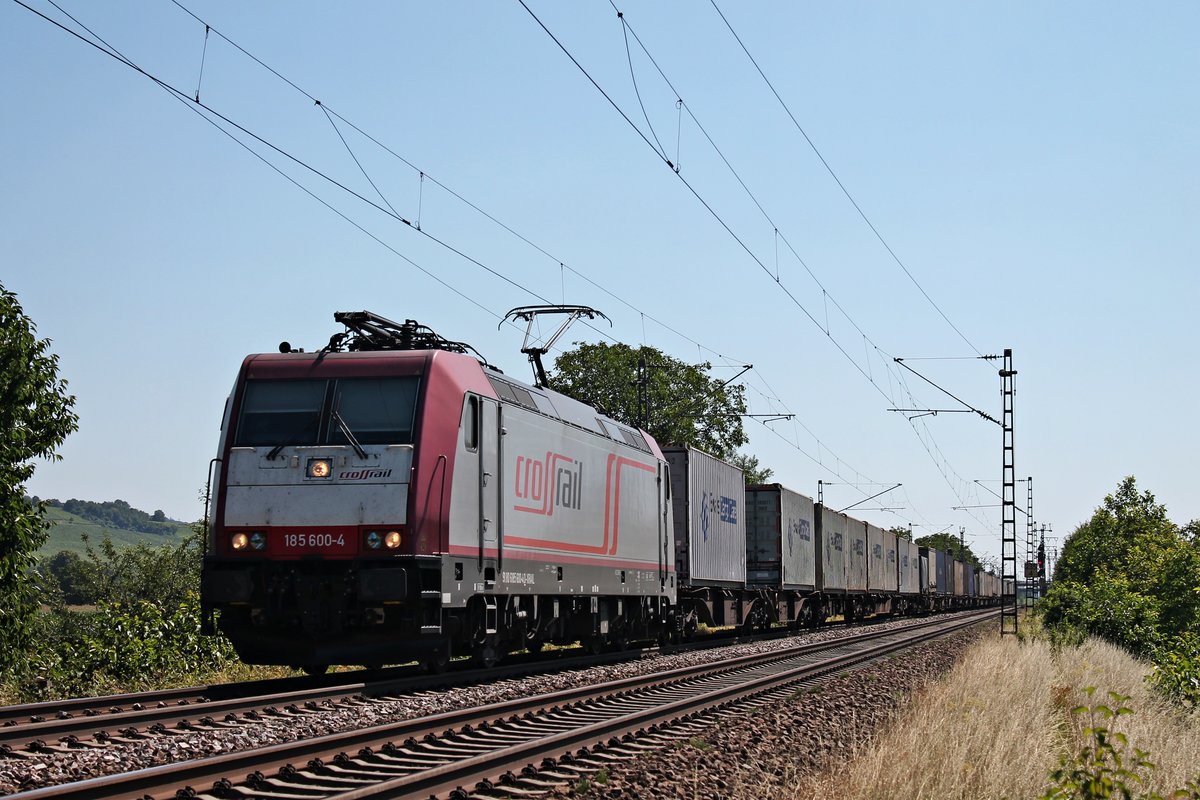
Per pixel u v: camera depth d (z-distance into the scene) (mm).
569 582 19188
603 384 58938
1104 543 75438
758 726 12930
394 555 14133
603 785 8961
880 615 54250
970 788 9727
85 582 48656
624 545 22109
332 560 14211
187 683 16500
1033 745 11398
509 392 17344
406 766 9234
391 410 14719
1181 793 8938
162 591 47562
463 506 15305
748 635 34562
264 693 13945
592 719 12602
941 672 22609
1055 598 44938
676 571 27578
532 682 16016
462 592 15180
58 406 16562
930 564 66000
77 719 10117
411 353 15203
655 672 18484
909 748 10188
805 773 10414
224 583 14148
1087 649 29656
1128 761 11078
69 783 7949
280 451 14625
